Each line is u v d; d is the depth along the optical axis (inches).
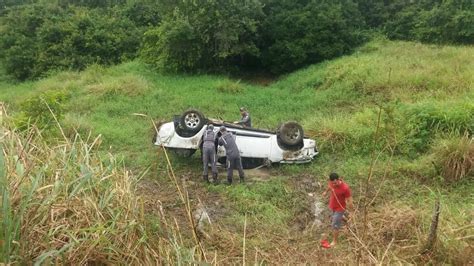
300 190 343.6
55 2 1074.1
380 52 764.6
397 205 292.0
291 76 750.5
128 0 1044.5
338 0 900.6
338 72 652.1
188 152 390.6
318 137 424.5
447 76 555.8
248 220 293.4
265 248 250.7
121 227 168.7
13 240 137.4
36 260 139.7
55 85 673.6
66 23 896.9
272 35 838.5
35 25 948.0
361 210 286.2
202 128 377.7
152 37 806.5
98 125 479.2
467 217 255.0
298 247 255.1
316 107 566.9
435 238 220.8
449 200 305.9
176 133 379.6
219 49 781.9
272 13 851.4
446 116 390.9
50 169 170.1
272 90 663.8
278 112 556.7
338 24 829.2
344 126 426.3
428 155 366.0
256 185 346.0
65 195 163.9
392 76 583.5
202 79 727.7
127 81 639.1
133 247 168.6
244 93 650.2
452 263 213.8
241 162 371.9
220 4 778.2
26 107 379.9
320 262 222.4
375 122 424.5
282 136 379.6
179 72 791.1
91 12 1003.9
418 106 422.0
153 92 618.8
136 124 498.9
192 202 317.4
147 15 1004.6
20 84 826.8
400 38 912.9
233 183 353.1
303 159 384.2
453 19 814.5
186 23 738.2
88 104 573.9
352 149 402.3
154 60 792.3
